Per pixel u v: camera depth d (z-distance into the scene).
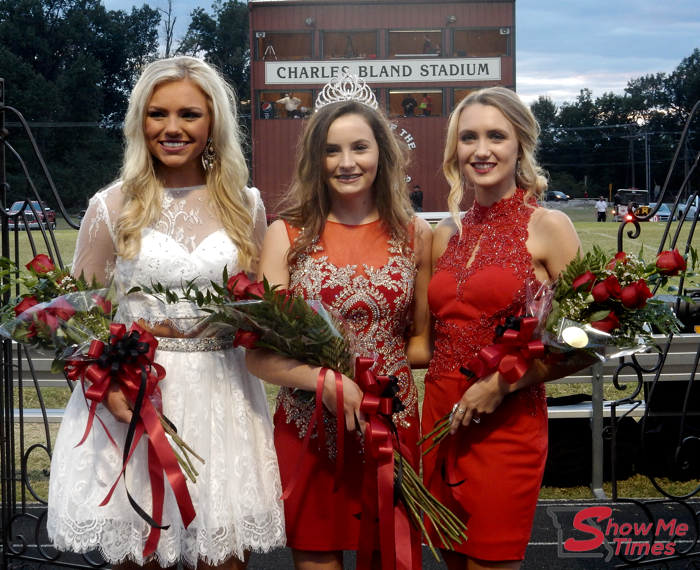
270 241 2.34
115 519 2.07
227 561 2.20
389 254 2.32
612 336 2.08
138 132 2.22
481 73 14.89
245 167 2.39
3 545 3.00
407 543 2.14
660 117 71.38
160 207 2.23
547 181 2.33
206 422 2.17
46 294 2.21
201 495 2.11
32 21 47.72
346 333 2.15
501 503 2.17
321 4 14.70
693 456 3.89
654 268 2.13
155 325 2.20
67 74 46.06
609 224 27.81
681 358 3.65
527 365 2.05
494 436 2.19
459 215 2.36
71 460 2.12
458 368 2.24
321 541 2.26
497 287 2.17
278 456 2.32
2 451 3.04
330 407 2.13
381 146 2.32
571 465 3.85
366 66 14.87
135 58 51.22
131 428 2.01
